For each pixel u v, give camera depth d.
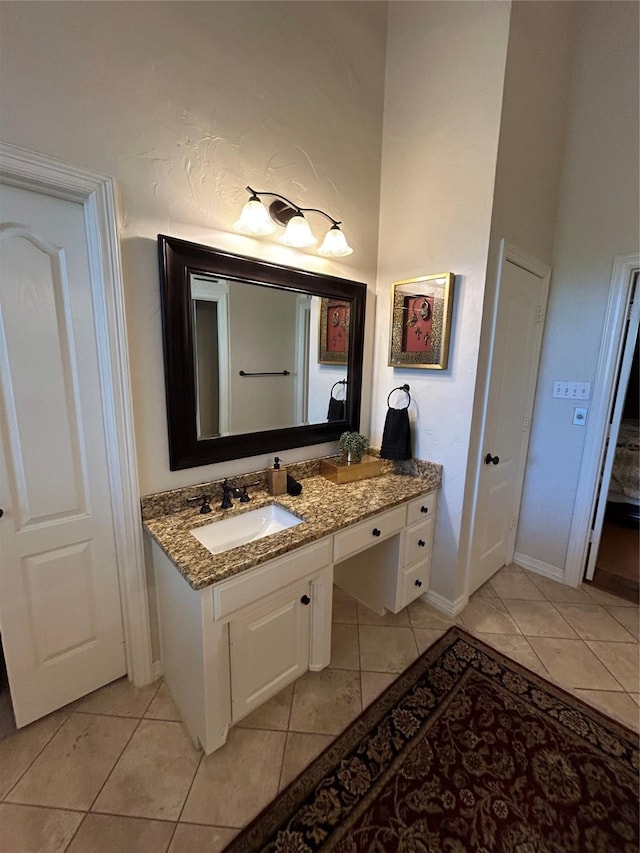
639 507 3.15
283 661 1.52
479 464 2.05
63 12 1.12
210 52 1.43
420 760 1.33
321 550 1.51
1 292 1.19
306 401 2.00
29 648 1.40
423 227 1.99
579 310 2.25
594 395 2.24
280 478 1.82
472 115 1.73
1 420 1.24
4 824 1.14
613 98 2.00
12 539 1.31
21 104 1.10
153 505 1.52
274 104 1.64
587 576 2.44
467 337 1.86
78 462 1.41
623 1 1.90
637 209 2.00
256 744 1.38
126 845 1.09
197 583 1.14
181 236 1.46
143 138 1.32
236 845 1.09
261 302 1.73
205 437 1.63
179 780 1.26
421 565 2.10
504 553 2.62
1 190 1.15
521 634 1.98
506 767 1.31
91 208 1.26
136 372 1.42
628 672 1.74
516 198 1.87
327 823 1.14
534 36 1.74
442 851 1.08
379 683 1.66
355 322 2.13
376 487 1.96
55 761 1.31
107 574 1.54
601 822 1.15
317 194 1.87
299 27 1.67
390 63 2.03
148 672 1.63
